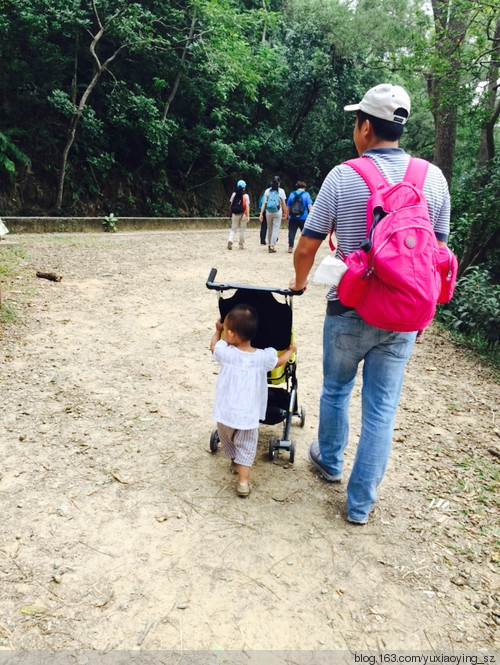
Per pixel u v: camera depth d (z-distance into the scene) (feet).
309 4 74.79
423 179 8.27
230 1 58.23
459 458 11.98
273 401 11.43
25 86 43.96
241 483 9.78
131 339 18.03
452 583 8.06
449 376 17.53
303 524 9.19
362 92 80.48
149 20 47.73
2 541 8.32
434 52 30.91
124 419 12.52
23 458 10.63
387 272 7.36
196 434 12.07
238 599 7.50
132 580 7.73
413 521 9.51
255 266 32.94
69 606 7.21
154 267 30.17
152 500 9.59
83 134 48.67
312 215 8.62
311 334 20.27
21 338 17.25
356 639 6.98
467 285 23.80
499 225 27.76
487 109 32.60
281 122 78.79
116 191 54.54
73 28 44.47
